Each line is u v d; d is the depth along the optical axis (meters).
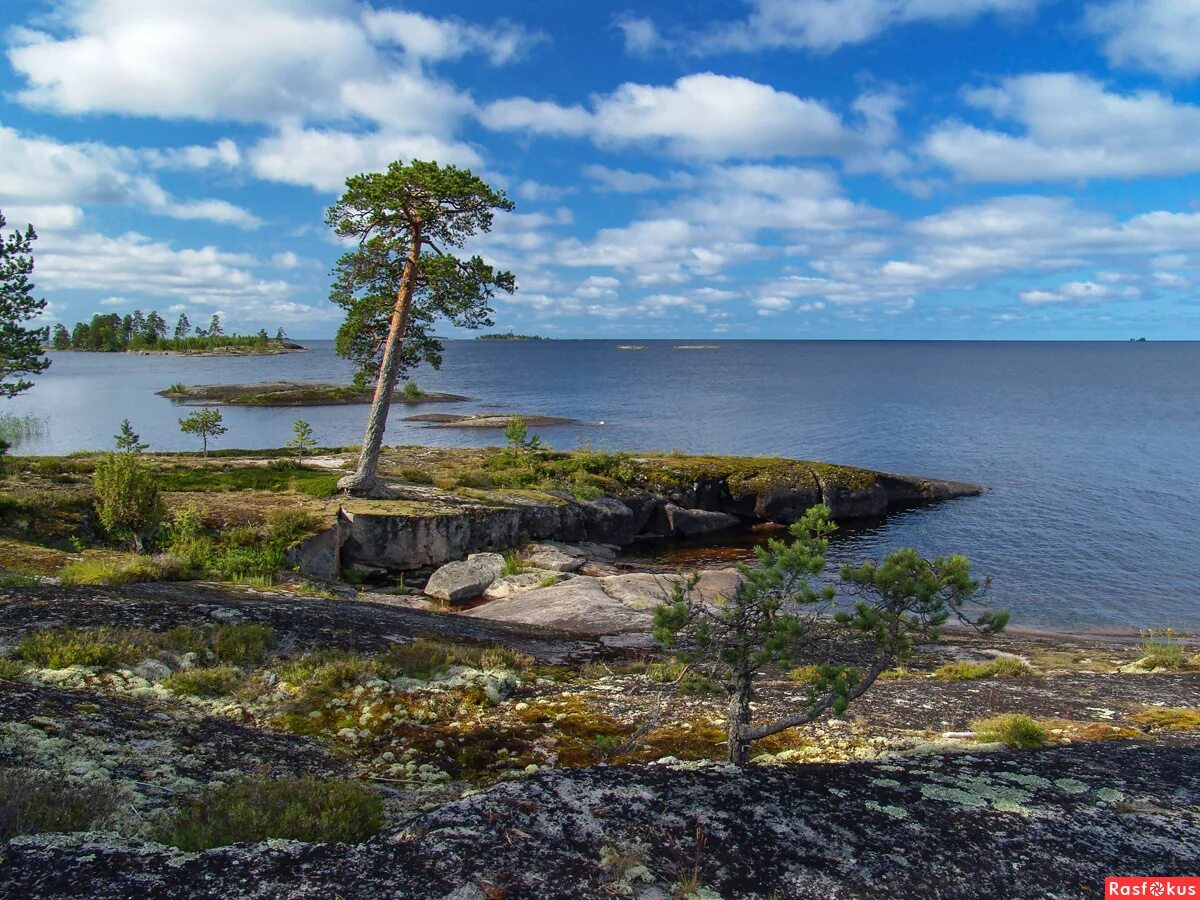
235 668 10.27
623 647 15.59
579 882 4.31
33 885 3.96
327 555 23.47
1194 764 6.88
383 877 4.25
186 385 118.62
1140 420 82.25
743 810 5.34
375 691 10.13
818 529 7.29
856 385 137.00
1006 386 135.38
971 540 34.88
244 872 4.23
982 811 5.52
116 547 20.91
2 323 24.12
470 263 28.80
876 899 4.36
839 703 6.75
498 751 8.84
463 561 26.88
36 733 6.56
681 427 76.12
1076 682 13.16
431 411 92.44
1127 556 31.70
